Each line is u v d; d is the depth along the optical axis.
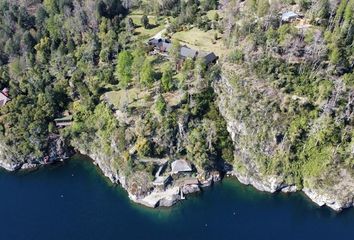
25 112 196.50
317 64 179.00
